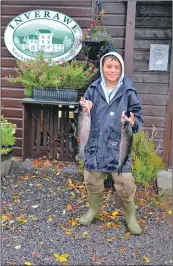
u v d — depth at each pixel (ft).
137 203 13.60
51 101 16.55
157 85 17.11
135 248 10.35
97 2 16.51
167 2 16.22
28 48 17.63
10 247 10.23
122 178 10.66
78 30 17.10
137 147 15.02
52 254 9.91
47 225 11.65
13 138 16.11
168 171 16.88
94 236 10.99
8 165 15.93
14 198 13.67
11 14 17.54
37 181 15.40
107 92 10.40
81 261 9.59
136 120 10.33
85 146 10.57
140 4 16.43
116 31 16.75
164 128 17.35
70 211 12.74
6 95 18.37
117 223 11.92
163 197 14.06
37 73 16.53
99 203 11.78
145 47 16.84
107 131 10.43
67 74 16.37
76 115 10.63
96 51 15.05
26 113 17.35
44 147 18.04
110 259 9.73
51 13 17.17
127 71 16.33
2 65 18.11
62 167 17.15
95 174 10.93
